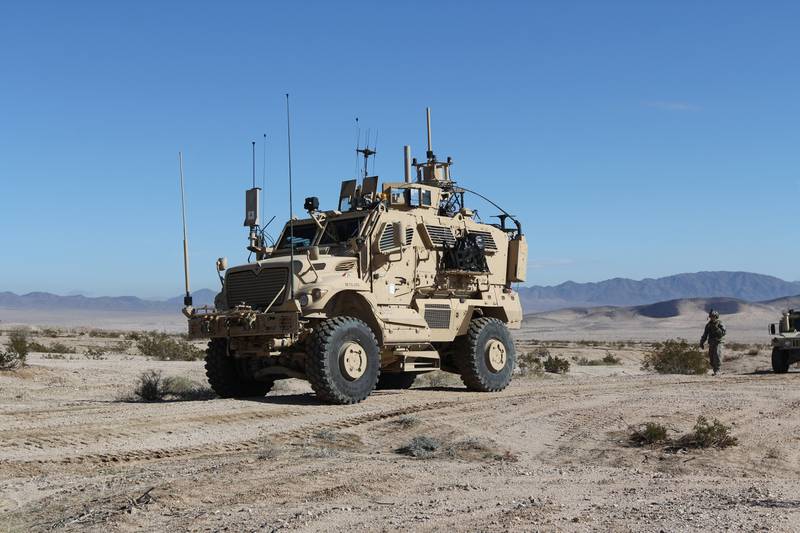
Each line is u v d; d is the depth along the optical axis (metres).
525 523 7.38
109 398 18.27
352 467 10.33
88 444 11.52
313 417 14.32
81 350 39.66
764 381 21.34
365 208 17.72
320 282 16.02
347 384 15.84
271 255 17.97
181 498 8.63
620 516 7.67
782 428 13.66
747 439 12.83
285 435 12.85
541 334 162.88
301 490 9.02
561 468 10.86
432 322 18.00
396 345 17.30
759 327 190.00
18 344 25.41
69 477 9.85
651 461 11.59
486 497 8.78
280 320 15.52
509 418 14.62
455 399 16.97
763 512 7.80
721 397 17.09
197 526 7.57
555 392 18.42
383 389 19.92
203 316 16.44
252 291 16.52
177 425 13.02
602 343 81.00
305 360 16.28
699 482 9.92
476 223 19.62
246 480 9.45
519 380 23.09
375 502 8.52
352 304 16.92
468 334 18.70
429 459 11.42
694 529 7.04
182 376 23.80
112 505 8.38
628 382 21.31
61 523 7.80
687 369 32.16
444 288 18.47
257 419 13.96
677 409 15.43
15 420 12.94
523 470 10.58
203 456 11.32
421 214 18.27
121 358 33.88
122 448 11.44
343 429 13.48
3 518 8.10
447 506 8.27
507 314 19.94
